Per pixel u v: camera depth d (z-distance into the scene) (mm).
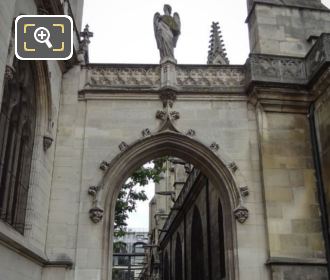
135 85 18344
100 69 18594
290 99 18000
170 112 17891
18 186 14406
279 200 16750
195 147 17562
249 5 21578
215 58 30438
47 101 16297
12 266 12578
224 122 18000
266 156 17297
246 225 16594
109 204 16828
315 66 17500
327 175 16516
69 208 16641
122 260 83188
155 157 18094
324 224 16406
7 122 13305
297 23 20344
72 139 17578
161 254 49969
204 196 28125
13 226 13922
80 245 16172
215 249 24562
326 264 15930
